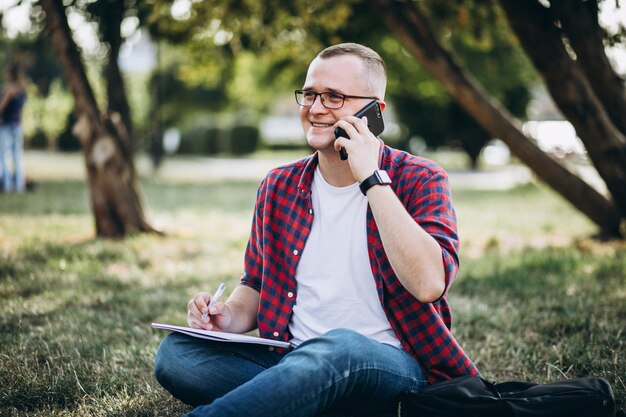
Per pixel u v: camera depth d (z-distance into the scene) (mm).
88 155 6992
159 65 19469
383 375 2135
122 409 2674
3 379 2893
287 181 2494
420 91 18281
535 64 6098
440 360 2271
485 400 2043
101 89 15562
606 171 6398
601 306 4207
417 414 2125
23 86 11305
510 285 4941
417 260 2104
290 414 1940
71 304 4348
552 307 4258
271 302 2445
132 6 7887
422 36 6957
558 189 7172
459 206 11625
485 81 17297
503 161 35250
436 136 24812
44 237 6840
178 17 8539
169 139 41531
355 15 11445
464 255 6500
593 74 5891
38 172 17156
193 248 6547
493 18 8125
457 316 4043
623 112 6168
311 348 2068
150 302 4477
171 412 2656
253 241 2617
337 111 2336
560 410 2008
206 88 26953
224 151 39562
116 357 3340
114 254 5996
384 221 2141
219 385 2264
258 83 20266
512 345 3510
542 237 7832
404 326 2271
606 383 2131
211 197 12219
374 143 2242
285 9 8555
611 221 7117
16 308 4109
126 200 7090
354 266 2314
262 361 2361
